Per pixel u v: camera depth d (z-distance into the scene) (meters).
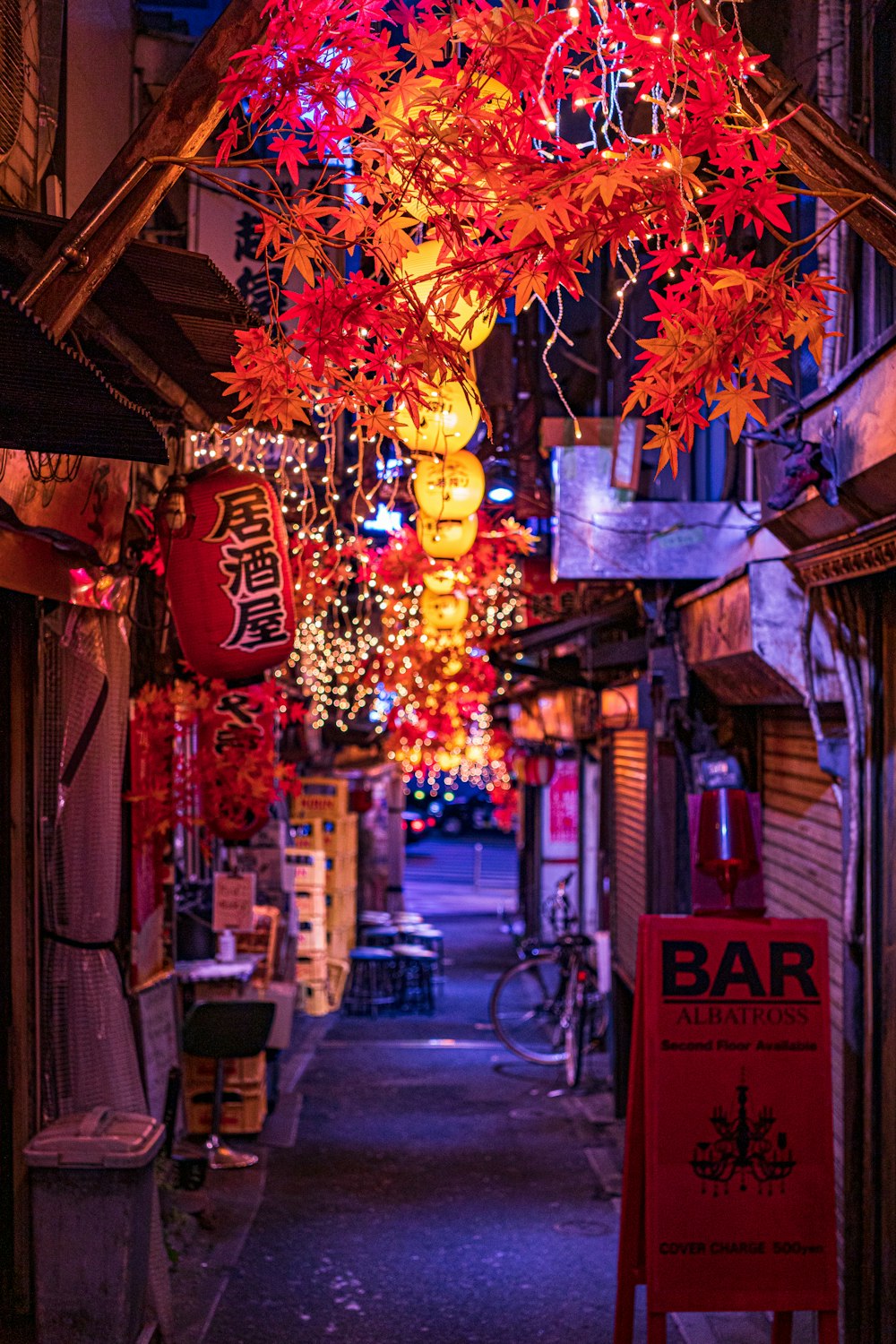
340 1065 13.02
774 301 2.76
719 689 7.85
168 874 8.09
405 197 2.91
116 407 2.94
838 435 4.87
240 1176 8.89
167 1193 7.53
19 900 5.70
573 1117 10.73
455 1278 6.99
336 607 12.09
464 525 6.06
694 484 8.42
